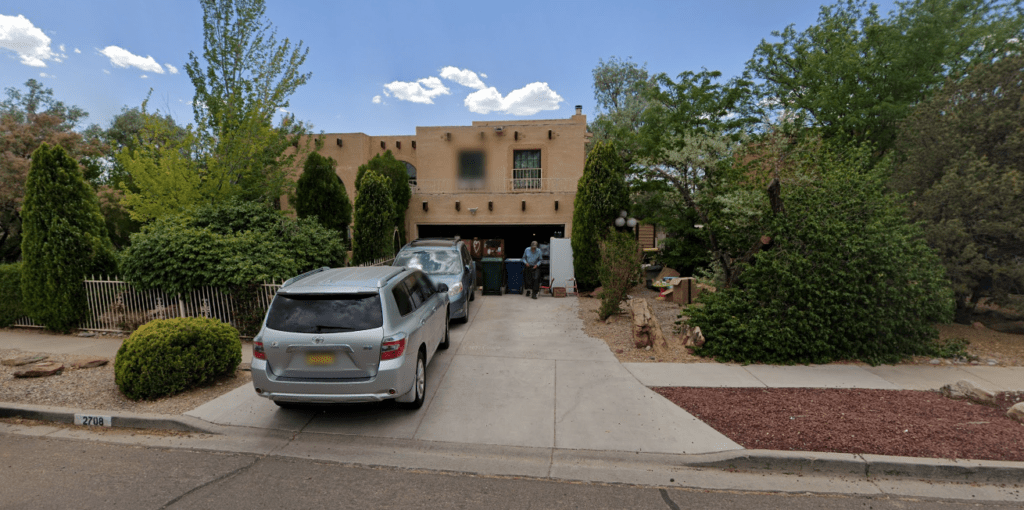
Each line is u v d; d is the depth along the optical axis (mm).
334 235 11398
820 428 4688
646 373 6480
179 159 11797
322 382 4613
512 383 6141
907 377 6266
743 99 15766
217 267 8258
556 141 17422
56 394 5715
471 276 12172
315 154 13312
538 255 12883
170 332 5809
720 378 6258
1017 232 7078
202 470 4152
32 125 15539
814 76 13594
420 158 17688
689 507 3600
